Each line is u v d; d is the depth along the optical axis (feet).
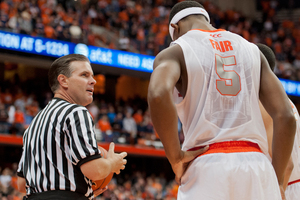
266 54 10.53
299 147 11.10
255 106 7.04
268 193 6.57
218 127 6.85
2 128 50.85
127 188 57.72
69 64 9.23
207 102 6.86
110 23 72.02
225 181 6.52
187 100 7.00
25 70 75.82
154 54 66.59
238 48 7.27
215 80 6.93
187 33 7.43
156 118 6.33
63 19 64.03
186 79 6.98
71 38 57.26
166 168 77.87
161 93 6.27
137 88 85.97
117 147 57.16
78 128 8.20
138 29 73.31
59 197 7.98
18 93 62.69
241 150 6.77
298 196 10.90
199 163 6.77
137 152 59.47
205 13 8.14
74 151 8.05
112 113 62.90
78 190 8.13
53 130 8.32
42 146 8.36
